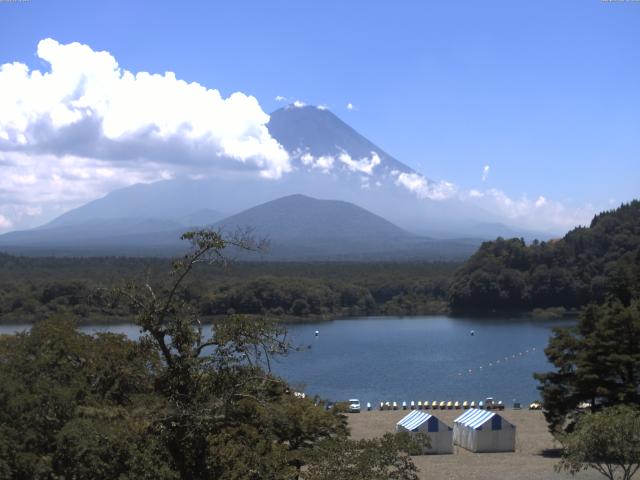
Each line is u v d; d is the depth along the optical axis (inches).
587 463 1656.0
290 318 7308.1
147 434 1037.2
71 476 1097.4
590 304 2518.5
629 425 1418.6
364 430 2785.4
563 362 2321.6
